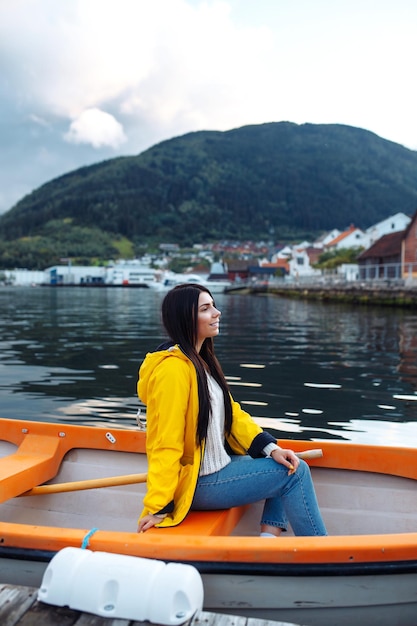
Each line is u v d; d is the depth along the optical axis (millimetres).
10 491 3289
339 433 6348
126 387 8773
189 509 2773
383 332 18484
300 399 8016
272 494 2807
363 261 53281
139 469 3613
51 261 186625
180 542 2387
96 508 3562
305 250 103750
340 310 33094
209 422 2746
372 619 2441
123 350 13688
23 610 2254
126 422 6715
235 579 2377
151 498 2609
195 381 2689
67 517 3570
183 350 2719
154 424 2662
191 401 2688
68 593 2248
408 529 3248
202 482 2771
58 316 28781
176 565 2264
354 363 11406
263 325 21766
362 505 3324
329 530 3301
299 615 2418
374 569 2342
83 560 2297
